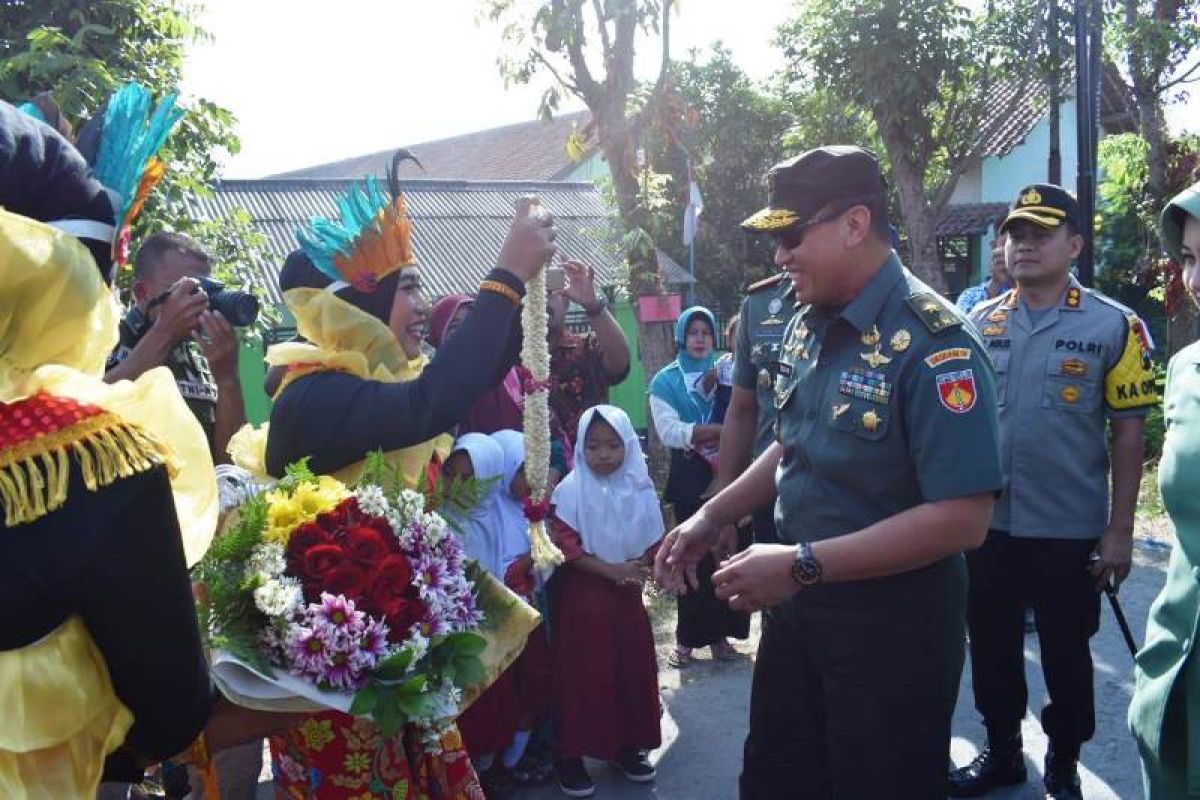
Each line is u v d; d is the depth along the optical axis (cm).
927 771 237
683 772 400
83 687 132
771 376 336
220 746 177
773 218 237
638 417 1330
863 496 236
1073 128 1870
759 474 274
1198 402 228
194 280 270
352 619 177
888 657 234
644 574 396
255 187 1603
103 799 253
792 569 222
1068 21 962
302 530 185
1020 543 348
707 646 513
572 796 383
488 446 377
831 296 239
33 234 127
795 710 258
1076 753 348
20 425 127
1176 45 1011
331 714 206
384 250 229
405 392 205
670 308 736
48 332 131
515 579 375
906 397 227
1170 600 232
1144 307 1457
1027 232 350
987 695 360
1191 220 232
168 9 594
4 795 126
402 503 195
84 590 127
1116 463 343
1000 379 352
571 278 455
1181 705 227
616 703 384
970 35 1042
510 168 2867
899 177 1121
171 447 146
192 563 154
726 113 2050
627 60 693
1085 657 346
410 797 218
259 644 179
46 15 562
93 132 161
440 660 192
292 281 233
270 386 345
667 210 936
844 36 1043
